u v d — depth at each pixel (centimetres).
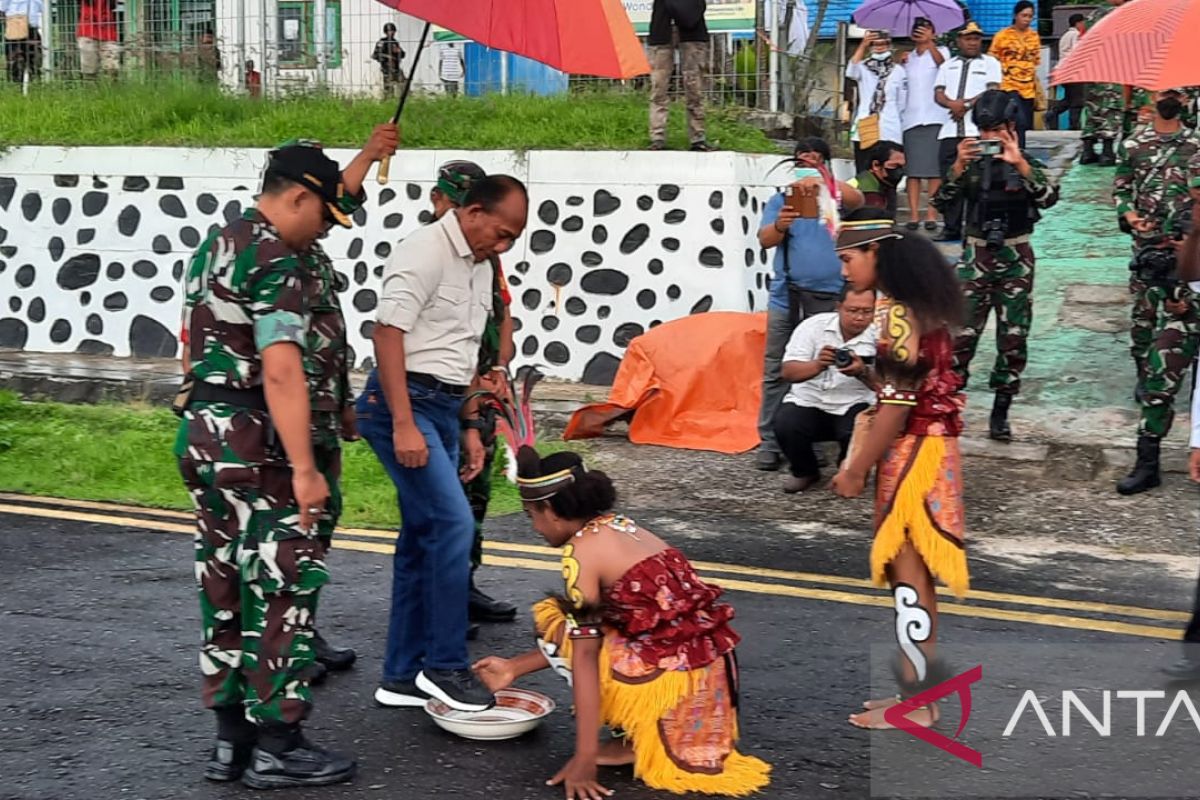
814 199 816
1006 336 866
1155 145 865
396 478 495
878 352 464
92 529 744
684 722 432
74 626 586
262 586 423
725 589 647
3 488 830
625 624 429
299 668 431
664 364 933
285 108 1245
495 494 822
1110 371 992
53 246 1203
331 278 469
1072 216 1322
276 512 422
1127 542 730
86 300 1191
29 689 515
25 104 1298
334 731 483
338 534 739
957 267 870
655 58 1052
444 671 493
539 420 949
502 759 461
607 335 1046
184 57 1359
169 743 468
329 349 463
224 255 412
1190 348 788
